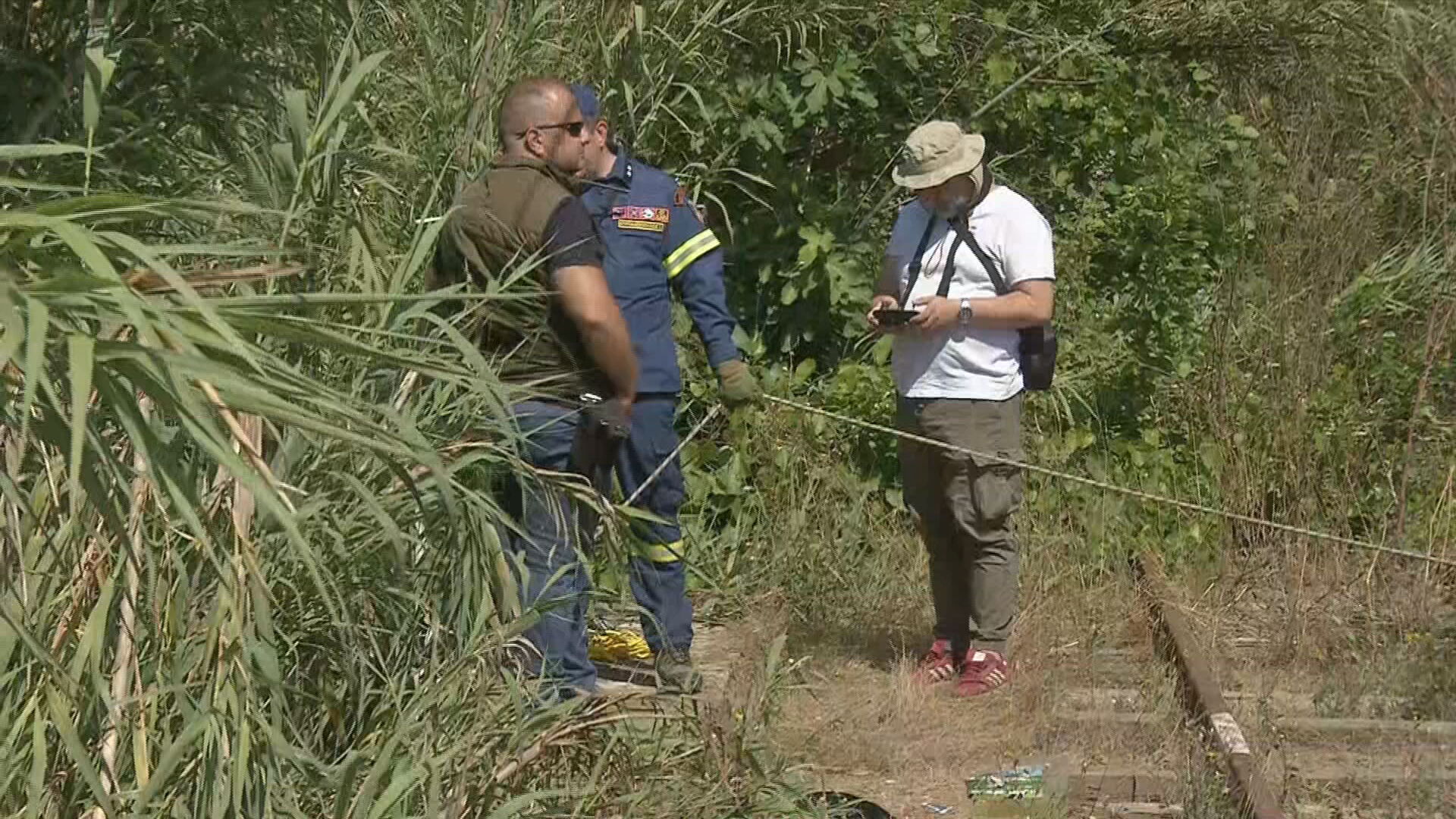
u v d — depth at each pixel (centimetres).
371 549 522
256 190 573
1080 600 991
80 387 272
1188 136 1286
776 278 1139
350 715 529
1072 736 793
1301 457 1117
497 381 482
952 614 887
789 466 1072
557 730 527
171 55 587
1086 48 1225
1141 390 1195
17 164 527
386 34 802
